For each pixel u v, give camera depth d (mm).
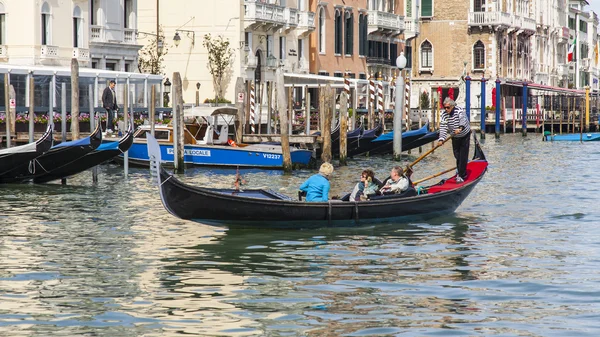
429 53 83688
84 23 47688
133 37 51594
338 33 67125
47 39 45625
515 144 57406
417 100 83562
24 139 32781
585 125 75250
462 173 23531
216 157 36219
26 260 17125
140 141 35688
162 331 12625
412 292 14711
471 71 82438
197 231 20266
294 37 62000
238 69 56000
